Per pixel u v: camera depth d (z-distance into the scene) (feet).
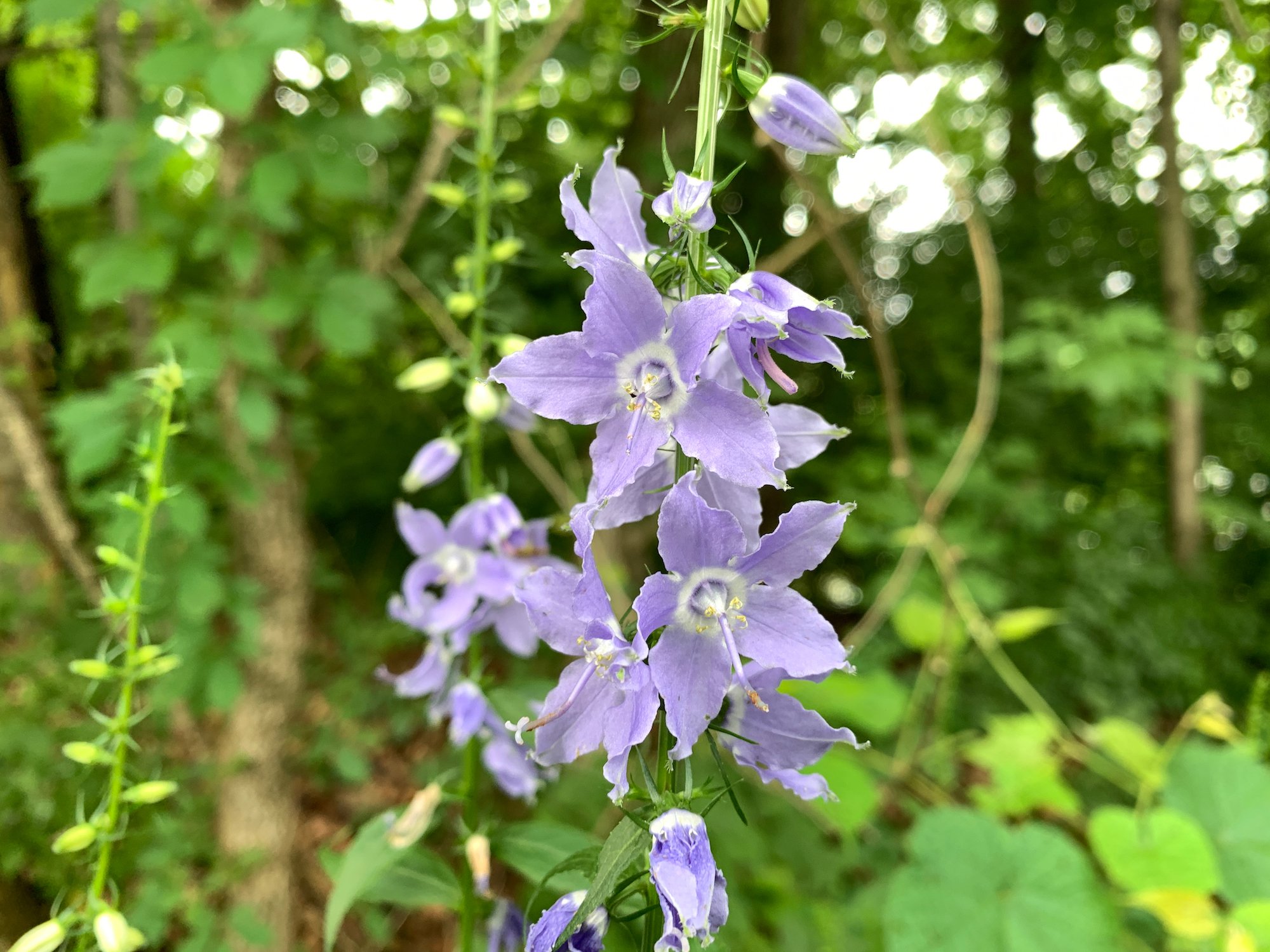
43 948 5.05
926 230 31.04
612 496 3.48
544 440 20.54
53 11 8.60
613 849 3.59
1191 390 19.11
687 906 3.28
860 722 11.37
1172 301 25.17
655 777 3.91
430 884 6.26
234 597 10.02
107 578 10.09
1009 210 30.32
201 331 9.27
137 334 12.17
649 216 11.69
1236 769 10.44
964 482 21.48
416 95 16.80
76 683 9.43
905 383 29.07
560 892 6.84
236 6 9.78
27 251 13.52
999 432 25.82
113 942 5.04
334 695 14.14
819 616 3.69
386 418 22.39
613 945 4.82
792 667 3.65
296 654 12.47
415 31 14.67
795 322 3.71
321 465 22.56
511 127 16.14
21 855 8.27
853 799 10.77
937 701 15.12
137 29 11.75
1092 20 28.84
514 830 6.19
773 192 23.20
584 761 11.98
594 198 4.34
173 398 6.05
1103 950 8.65
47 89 17.51
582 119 22.34
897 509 20.84
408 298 17.19
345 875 5.76
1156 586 25.16
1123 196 30.73
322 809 14.71
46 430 12.16
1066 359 19.52
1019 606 21.98
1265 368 29.50
